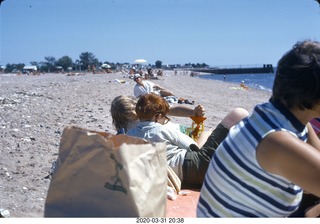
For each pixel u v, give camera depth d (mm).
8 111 11422
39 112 11664
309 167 2000
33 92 19812
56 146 7324
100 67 110625
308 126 2627
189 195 4234
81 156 2223
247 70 153750
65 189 2258
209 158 4406
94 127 9586
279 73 2189
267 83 74500
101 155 2164
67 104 14812
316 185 2010
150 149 2211
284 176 2105
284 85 2148
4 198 4652
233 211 2275
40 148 7066
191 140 4609
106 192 2145
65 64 127312
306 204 2838
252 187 2199
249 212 2248
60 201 2266
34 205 4539
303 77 2088
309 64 2088
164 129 4500
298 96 2117
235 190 2250
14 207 4406
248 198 2227
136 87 10820
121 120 4801
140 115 4586
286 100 2176
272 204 2211
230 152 2260
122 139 2488
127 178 2074
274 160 2082
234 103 22469
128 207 2092
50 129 8914
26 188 5059
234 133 2303
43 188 5125
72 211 2219
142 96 4633
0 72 116375
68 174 2254
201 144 5199
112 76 62000
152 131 4469
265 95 33000
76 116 11367
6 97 16016
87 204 2191
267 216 2240
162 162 2291
